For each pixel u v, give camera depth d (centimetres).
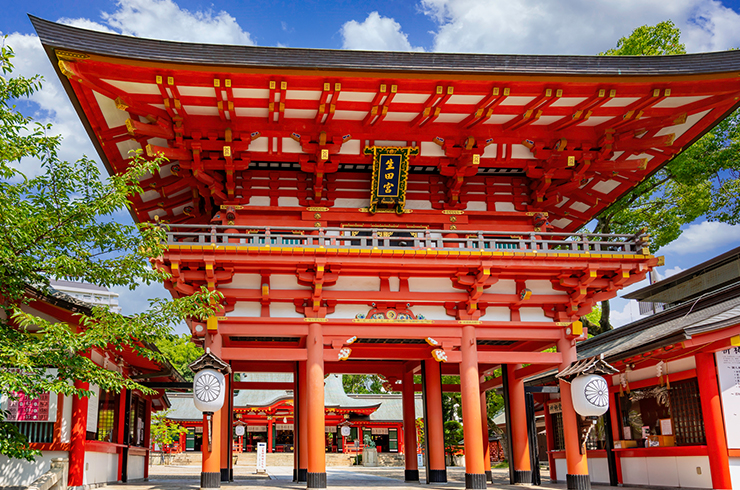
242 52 1467
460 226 1919
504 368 2219
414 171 1922
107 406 1964
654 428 1873
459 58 1531
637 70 1584
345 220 1853
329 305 1730
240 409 5341
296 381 2269
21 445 1265
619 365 1972
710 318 1591
